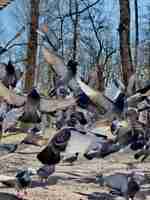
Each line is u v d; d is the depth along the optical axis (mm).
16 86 3596
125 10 10172
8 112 3576
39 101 3486
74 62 3494
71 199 4680
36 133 3791
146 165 6754
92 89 3430
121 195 4309
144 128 3885
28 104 3479
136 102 3652
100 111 3578
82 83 3434
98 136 3766
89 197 4738
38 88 3717
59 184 5324
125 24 10164
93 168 6621
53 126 3773
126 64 9945
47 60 3457
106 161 7285
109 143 3818
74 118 3688
